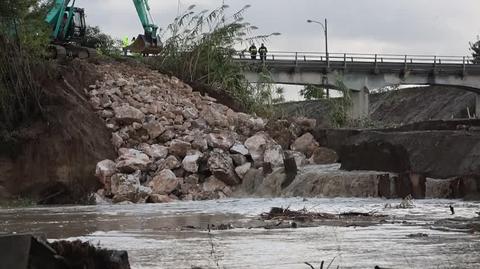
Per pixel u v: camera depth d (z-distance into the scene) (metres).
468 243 12.52
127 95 40.28
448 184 27.12
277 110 47.09
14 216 23.19
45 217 22.44
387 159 30.86
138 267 10.09
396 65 80.56
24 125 35.47
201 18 49.94
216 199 32.69
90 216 22.61
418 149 29.23
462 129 30.92
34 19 39.53
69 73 40.06
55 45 43.66
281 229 15.97
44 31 40.22
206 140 36.56
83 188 33.84
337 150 37.25
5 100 35.47
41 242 6.54
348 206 24.11
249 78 56.12
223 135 37.56
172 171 34.66
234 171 35.31
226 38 49.44
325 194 30.92
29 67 36.47
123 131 37.31
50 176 33.81
